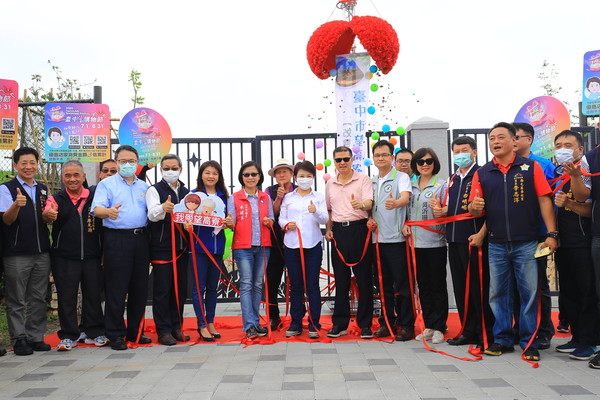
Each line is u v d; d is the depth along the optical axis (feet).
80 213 16.72
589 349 13.84
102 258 17.81
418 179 17.40
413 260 16.26
